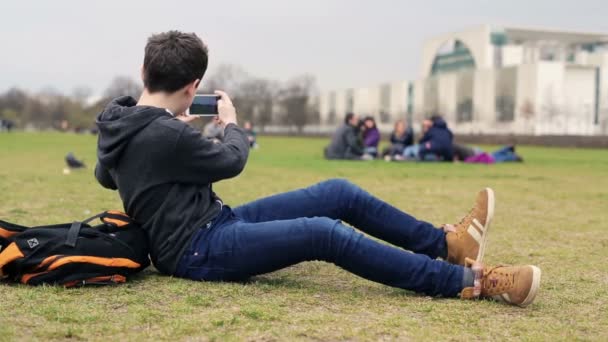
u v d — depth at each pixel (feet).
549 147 134.82
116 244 10.42
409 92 293.84
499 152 61.05
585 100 229.04
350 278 11.82
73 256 10.20
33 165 48.96
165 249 10.57
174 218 10.44
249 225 10.40
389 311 9.48
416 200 26.84
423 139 57.62
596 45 353.72
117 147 10.33
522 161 60.95
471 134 238.07
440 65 384.27
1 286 10.23
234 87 331.16
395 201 26.35
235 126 11.01
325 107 340.39
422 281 10.18
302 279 11.62
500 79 238.68
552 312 9.72
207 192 10.73
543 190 32.50
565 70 227.61
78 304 9.32
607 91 228.43
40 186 30.32
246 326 8.47
